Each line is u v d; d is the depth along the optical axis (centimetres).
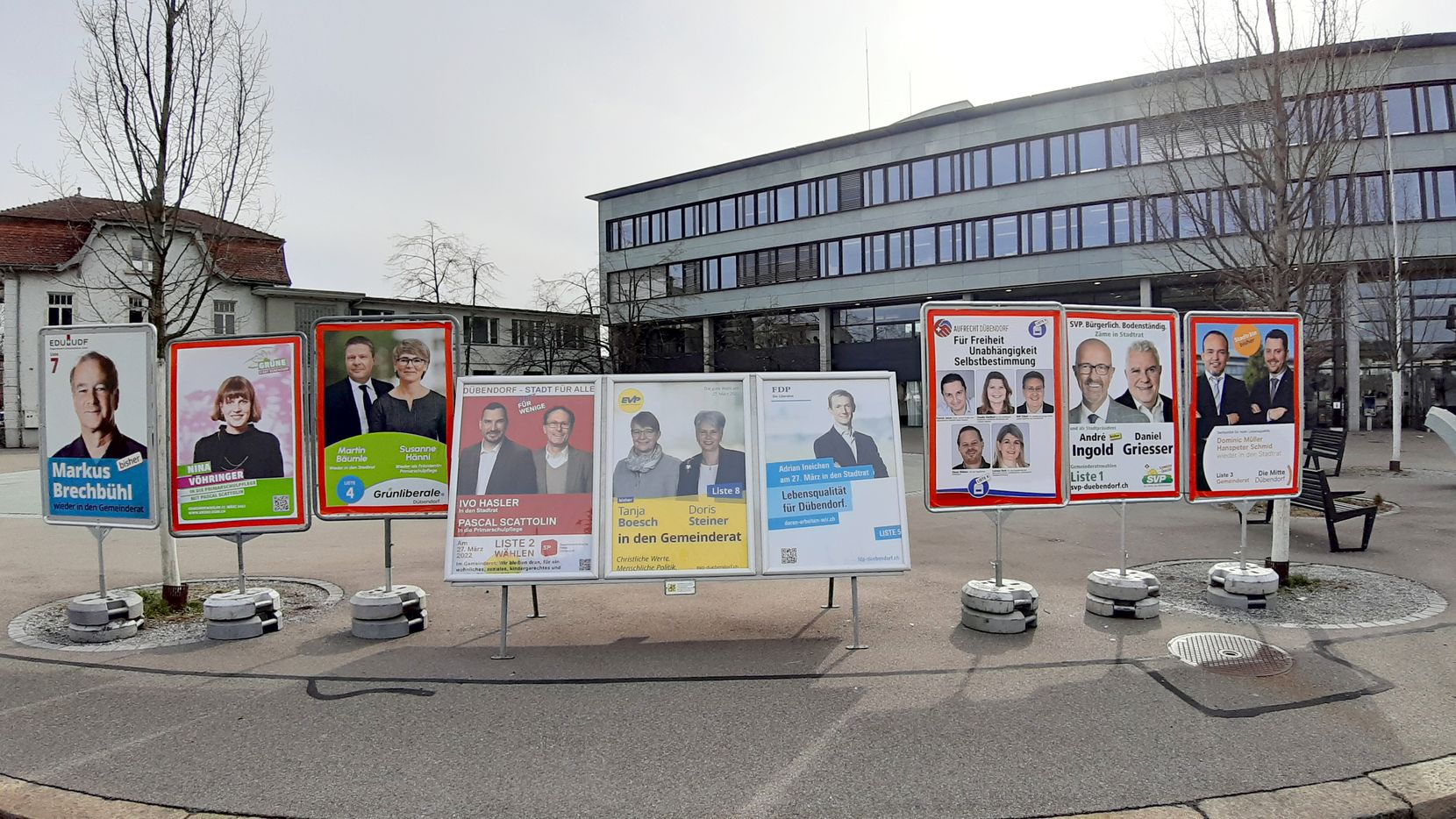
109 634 598
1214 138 990
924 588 738
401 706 461
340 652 562
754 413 593
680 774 376
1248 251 903
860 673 506
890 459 597
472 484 575
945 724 427
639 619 641
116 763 394
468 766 387
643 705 459
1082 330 645
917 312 3759
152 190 748
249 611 602
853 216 3803
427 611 673
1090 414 645
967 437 619
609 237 4744
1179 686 477
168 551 689
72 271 3183
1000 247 3381
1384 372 2844
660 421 587
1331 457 1529
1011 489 623
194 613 678
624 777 374
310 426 642
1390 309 1680
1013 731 417
